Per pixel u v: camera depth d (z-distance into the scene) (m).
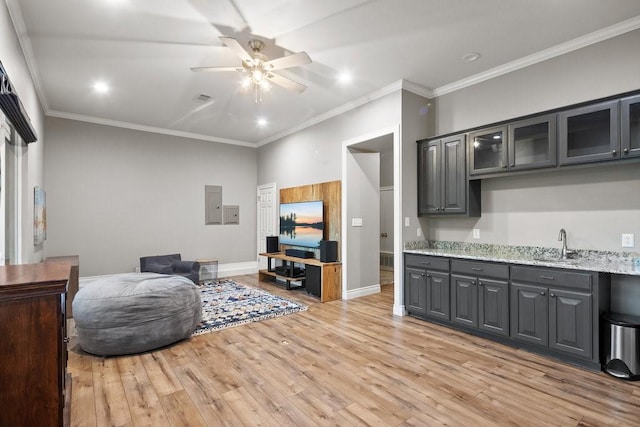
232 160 7.17
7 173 3.31
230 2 2.64
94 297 3.03
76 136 5.46
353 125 4.92
